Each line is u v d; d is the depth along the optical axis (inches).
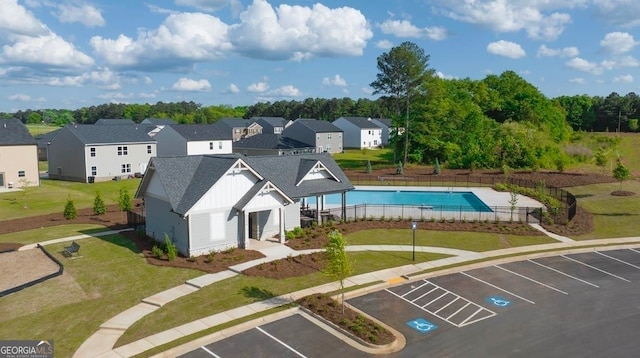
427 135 2906.0
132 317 808.9
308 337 738.2
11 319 808.9
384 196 2073.1
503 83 3804.1
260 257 1125.7
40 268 1080.2
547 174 2395.4
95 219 1589.6
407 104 2878.9
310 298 868.0
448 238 1321.4
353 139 4544.8
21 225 1505.9
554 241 1288.1
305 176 1443.2
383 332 739.4
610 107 5044.3
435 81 2883.9
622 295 906.7
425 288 947.3
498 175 2472.9
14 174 2237.9
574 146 3029.0
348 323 764.0
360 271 1040.8
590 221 1485.0
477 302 876.6
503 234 1364.4
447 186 2224.4
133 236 1336.1
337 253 807.1
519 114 3371.1
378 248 1226.0
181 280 984.9
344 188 1501.0
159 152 3225.9
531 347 703.1
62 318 809.5
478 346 708.0
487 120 3112.7
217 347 706.2
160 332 749.9
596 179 2171.5
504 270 1058.1
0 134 2219.5
